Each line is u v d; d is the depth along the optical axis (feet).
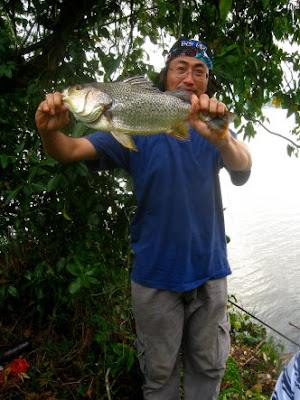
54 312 4.40
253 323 6.29
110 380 4.15
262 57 5.24
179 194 3.22
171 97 2.83
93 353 4.33
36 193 4.00
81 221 4.09
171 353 3.49
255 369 5.17
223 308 3.55
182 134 2.87
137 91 2.77
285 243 8.98
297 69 5.41
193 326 3.54
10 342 4.52
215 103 2.57
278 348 5.70
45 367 4.27
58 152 3.06
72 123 3.89
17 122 4.17
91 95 2.65
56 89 4.21
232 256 8.39
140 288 3.40
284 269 7.76
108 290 4.09
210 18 4.83
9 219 4.49
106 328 4.07
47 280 4.24
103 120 2.70
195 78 3.37
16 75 4.27
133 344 4.23
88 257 3.91
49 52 4.26
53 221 4.23
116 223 4.13
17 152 3.68
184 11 4.84
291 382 1.93
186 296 3.44
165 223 3.26
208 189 3.31
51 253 4.37
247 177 3.33
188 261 3.31
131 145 2.74
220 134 2.66
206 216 3.33
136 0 4.38
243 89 4.40
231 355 5.41
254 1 4.83
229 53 4.23
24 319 4.73
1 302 4.58
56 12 4.30
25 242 4.69
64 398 3.91
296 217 10.69
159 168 3.20
